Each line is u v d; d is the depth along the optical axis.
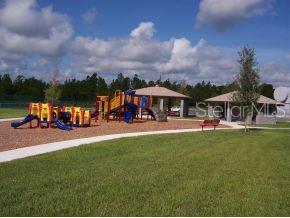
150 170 11.62
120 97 33.28
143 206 8.03
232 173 11.73
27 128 24.41
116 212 7.60
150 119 38.78
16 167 11.45
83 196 8.53
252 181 10.73
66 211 7.55
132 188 9.38
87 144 17.23
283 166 13.32
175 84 89.50
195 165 12.83
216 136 23.42
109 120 34.16
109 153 14.73
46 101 60.47
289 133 28.50
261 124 41.38
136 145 17.48
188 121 39.75
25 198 8.22
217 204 8.41
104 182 9.84
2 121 29.50
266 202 8.70
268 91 75.00
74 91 87.38
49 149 15.50
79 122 26.94
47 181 9.70
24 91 87.19
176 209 7.94
